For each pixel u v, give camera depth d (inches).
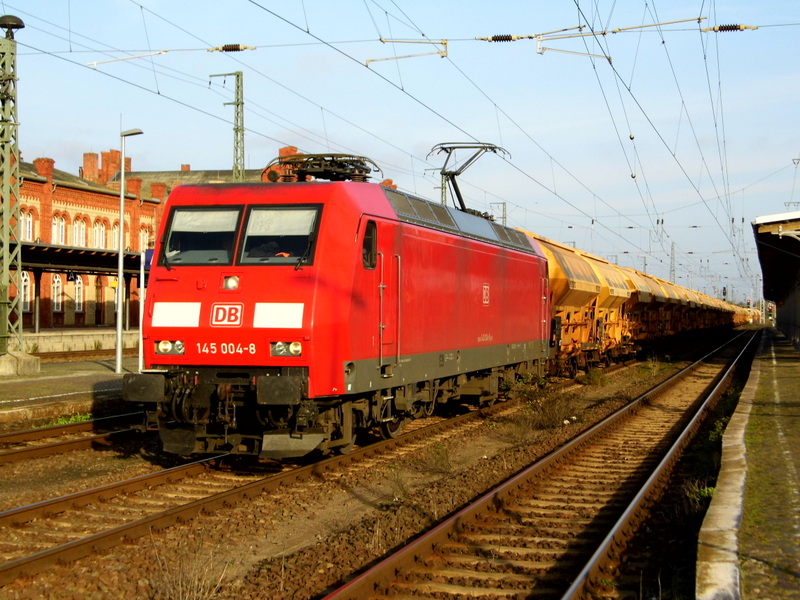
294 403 378.0
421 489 397.4
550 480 418.0
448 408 737.0
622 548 292.7
